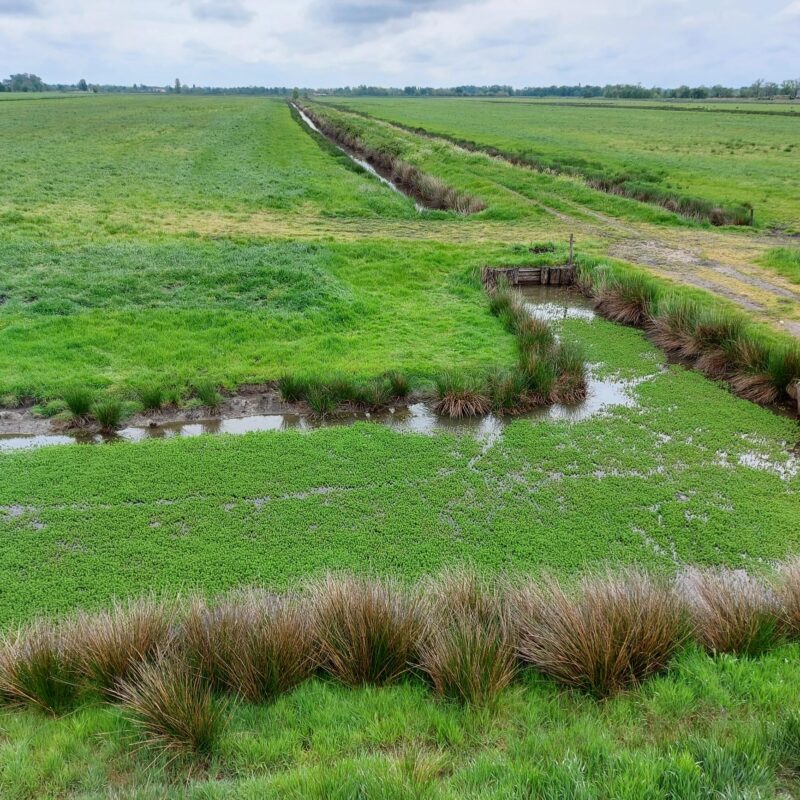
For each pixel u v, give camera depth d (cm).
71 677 430
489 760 339
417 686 427
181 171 2997
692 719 380
